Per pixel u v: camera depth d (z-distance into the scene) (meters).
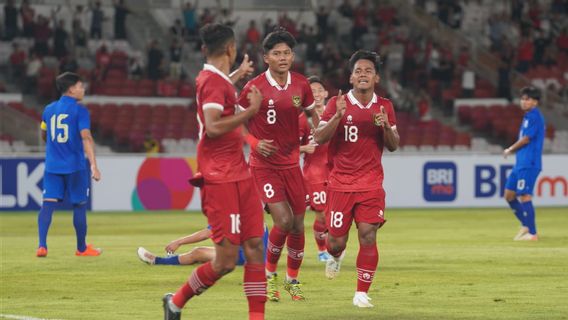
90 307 14.93
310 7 63.00
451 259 22.62
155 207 42.72
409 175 44.44
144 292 16.75
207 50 11.97
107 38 60.28
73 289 17.14
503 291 17.00
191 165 43.16
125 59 56.91
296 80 16.09
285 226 15.80
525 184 27.92
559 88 59.84
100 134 51.72
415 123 54.25
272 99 15.83
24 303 15.38
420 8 63.16
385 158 44.34
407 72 58.22
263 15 62.19
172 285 17.72
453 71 58.72
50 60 55.44
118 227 33.69
